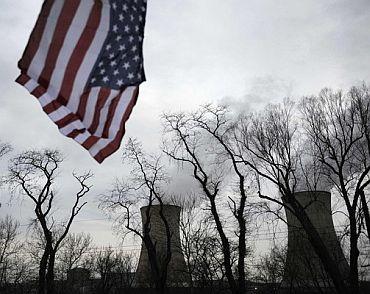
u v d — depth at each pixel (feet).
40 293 108.68
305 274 113.19
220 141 99.81
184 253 128.67
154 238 136.87
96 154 25.40
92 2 26.12
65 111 25.30
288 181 90.02
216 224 98.73
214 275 116.47
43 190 116.06
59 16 25.36
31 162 116.26
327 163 86.53
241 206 97.45
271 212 91.40
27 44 24.90
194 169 104.17
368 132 88.69
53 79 25.08
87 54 25.57
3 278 147.33
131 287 146.30
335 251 106.01
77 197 120.47
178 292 136.05
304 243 109.81
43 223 113.09
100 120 25.63
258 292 133.08
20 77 24.88
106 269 148.77
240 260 96.27
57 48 25.13
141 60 26.71
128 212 114.21
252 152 95.50
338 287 80.28
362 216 82.84
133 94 26.20
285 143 94.38
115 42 26.23
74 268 156.87
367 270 112.06
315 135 99.50
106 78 25.81
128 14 26.86
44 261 111.24
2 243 152.66
